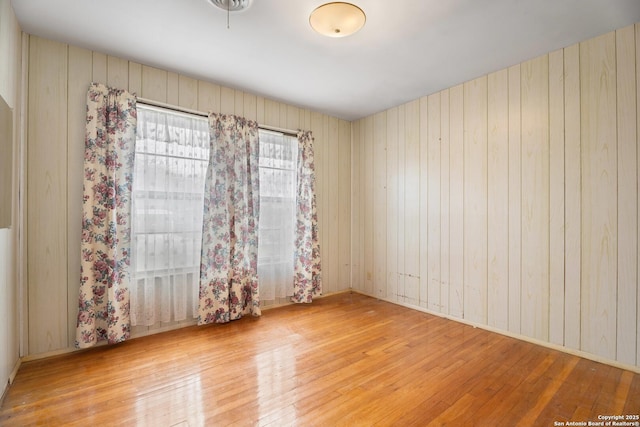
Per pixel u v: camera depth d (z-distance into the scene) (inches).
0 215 60.7
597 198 98.7
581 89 101.5
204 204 127.9
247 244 140.1
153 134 117.4
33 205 96.4
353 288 186.1
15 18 86.2
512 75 117.7
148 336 116.5
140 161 114.1
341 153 182.4
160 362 96.1
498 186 122.3
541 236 110.7
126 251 109.0
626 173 93.4
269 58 111.6
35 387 81.7
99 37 98.4
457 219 135.7
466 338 116.6
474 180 129.8
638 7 83.7
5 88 76.5
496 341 113.8
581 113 101.7
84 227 101.3
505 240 120.1
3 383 77.2
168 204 120.0
